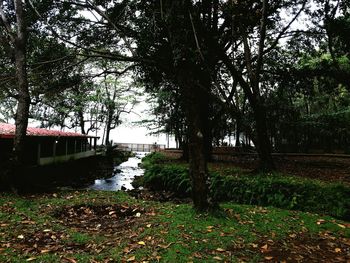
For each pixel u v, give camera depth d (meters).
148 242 5.73
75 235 6.23
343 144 27.56
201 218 6.88
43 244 5.78
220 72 15.62
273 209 8.52
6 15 11.92
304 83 15.53
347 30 12.81
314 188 9.30
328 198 8.84
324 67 14.62
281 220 7.41
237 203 10.01
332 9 13.01
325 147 27.98
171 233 6.07
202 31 9.52
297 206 8.99
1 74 11.80
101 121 37.06
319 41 15.59
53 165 18.14
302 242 6.16
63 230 6.56
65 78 12.89
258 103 11.91
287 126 26.33
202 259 5.06
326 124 25.00
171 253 5.22
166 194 12.96
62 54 12.65
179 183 12.84
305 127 25.88
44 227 6.66
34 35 12.40
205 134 17.91
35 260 4.98
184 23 8.50
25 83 10.70
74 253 5.34
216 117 18.19
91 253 5.38
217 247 5.57
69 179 19.12
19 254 5.22
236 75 11.31
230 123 26.52
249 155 25.70
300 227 6.97
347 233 6.76
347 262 5.31
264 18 11.36
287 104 25.19
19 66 10.61
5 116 32.31
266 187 9.81
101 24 12.93
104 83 32.81
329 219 7.77
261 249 5.65
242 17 11.05
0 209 7.75
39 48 12.55
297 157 23.11
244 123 12.45
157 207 8.45
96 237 6.18
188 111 7.25
